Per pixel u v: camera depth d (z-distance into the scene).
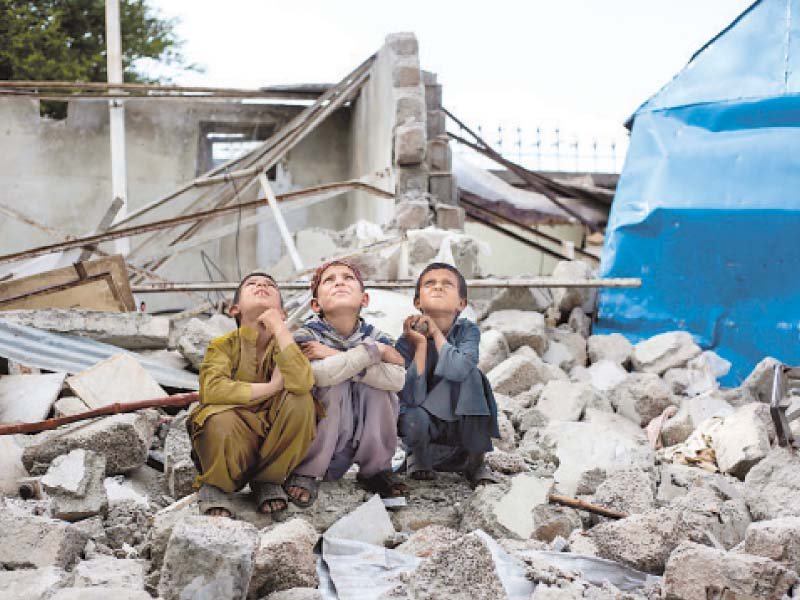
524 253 18.72
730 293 9.54
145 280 11.84
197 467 4.98
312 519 4.94
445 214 11.80
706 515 5.04
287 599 3.97
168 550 3.85
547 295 10.30
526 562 4.38
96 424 5.58
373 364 5.08
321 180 16.09
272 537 4.25
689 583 4.06
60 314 7.39
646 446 6.18
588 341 9.26
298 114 15.99
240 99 15.26
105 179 15.61
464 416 5.36
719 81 10.17
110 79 14.68
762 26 10.08
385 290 9.26
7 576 3.92
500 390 7.48
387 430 5.25
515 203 15.72
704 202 9.74
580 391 7.17
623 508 5.17
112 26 14.73
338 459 5.27
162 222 9.73
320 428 5.03
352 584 4.21
